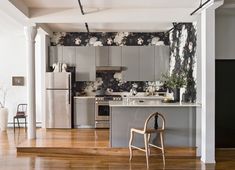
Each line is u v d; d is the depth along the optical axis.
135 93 9.80
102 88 9.81
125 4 6.15
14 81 9.87
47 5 6.29
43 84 9.09
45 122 9.10
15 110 9.90
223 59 6.87
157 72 9.48
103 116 9.20
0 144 7.35
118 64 9.45
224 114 6.95
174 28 8.67
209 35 5.80
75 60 9.41
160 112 6.39
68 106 9.07
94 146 6.52
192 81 6.88
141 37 9.79
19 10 5.79
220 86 6.93
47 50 9.26
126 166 5.61
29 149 6.52
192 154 6.35
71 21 6.54
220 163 5.80
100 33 9.76
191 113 6.41
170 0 5.84
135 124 6.39
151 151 6.34
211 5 5.46
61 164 5.70
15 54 9.87
